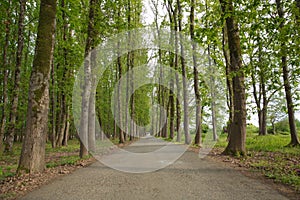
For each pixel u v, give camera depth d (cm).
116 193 496
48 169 762
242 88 1096
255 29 898
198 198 461
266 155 1062
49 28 758
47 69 750
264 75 929
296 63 779
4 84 1362
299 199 452
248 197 466
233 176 658
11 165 950
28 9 1761
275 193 492
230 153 1075
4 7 1416
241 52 1137
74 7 1316
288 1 780
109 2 1262
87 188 538
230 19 1112
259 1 885
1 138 1290
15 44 1895
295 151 1140
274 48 835
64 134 2061
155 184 570
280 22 807
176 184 569
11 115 1367
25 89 2033
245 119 1089
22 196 485
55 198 468
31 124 718
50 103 2094
